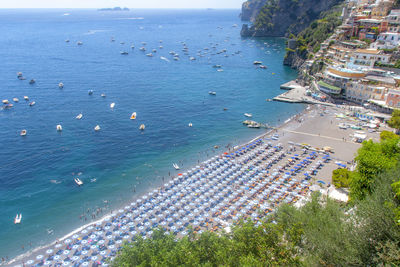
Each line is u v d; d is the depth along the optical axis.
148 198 83.38
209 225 71.50
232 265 39.41
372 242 33.09
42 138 121.81
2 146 114.62
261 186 86.69
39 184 92.69
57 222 76.81
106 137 124.44
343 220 39.22
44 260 62.31
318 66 193.62
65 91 181.38
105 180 95.38
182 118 146.38
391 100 136.12
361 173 58.03
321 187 83.25
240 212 75.44
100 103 163.12
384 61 166.38
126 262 43.88
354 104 153.88
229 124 139.88
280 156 105.25
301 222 41.44
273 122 140.62
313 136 121.44
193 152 113.88
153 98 173.75
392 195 37.22
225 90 191.38
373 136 117.38
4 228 74.81
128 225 71.94
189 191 85.38
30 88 184.88
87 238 68.75
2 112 147.12
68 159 107.06
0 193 88.19
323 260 34.31
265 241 42.12
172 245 46.19
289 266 37.75
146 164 105.25
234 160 103.12
